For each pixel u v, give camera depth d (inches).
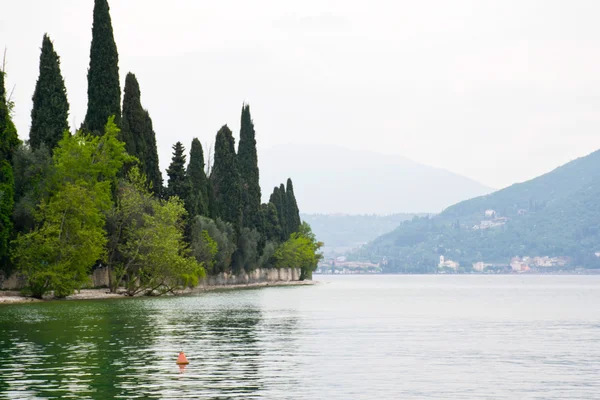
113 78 4822.8
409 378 1501.0
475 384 1437.0
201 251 5679.1
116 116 4827.8
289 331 2491.4
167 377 1480.1
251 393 1323.8
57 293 4168.3
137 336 2224.4
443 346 2079.2
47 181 4141.2
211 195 6752.0
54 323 2623.0
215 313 3346.5
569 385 1433.3
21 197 4069.9
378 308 4074.8
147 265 4606.3
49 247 3907.5
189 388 1365.7
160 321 2787.9
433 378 1503.4
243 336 2293.3
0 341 2057.1
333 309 3887.8
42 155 4148.6
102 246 4318.4
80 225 4072.3
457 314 3577.8
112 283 4672.7
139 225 4628.4
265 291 6717.5
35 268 3937.0
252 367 1627.7
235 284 7613.2
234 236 7012.8
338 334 2407.7
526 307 4335.6
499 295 6565.0
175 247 4665.4
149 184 5265.8
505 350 1994.3
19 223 4082.2
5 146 3905.0
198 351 1892.2
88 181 4311.0
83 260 4042.8
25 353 1807.3
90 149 4296.3
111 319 2824.8
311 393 1332.4
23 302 3890.3
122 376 1485.0
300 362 1713.8
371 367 1646.2
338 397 1300.4
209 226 6328.7
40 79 4392.2
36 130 4394.7
